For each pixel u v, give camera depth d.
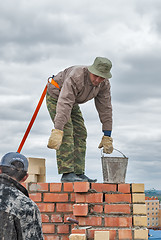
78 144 5.75
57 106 5.07
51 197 5.22
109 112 5.66
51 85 5.46
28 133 5.25
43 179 5.54
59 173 5.35
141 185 5.04
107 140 5.68
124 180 5.20
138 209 4.88
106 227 4.79
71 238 4.49
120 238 4.67
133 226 4.79
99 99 5.63
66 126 5.39
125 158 5.21
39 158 5.53
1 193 2.45
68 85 5.03
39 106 5.39
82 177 5.69
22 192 2.53
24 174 2.67
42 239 2.45
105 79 5.48
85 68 5.14
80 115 5.79
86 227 4.74
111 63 5.06
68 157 5.35
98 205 4.91
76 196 4.96
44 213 5.20
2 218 2.37
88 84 5.16
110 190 5.13
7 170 2.61
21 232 2.37
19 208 2.41
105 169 5.18
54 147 4.94
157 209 44.53
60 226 5.13
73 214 4.82
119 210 4.88
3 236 2.34
